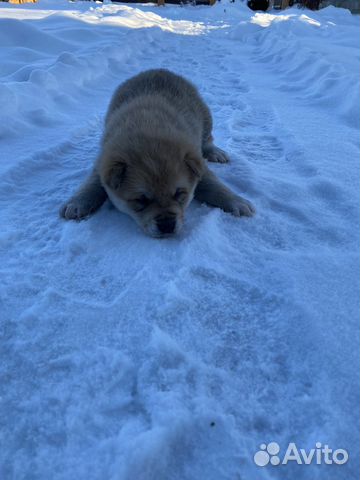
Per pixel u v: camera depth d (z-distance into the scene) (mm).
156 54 1129
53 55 910
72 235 330
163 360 225
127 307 260
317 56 888
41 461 182
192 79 869
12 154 478
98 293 277
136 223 357
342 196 391
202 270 293
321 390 211
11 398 210
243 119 625
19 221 361
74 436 192
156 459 179
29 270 299
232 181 429
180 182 344
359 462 182
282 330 248
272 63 1026
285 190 406
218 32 1568
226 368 226
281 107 672
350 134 546
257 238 338
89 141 543
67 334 244
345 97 656
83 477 175
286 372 224
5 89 561
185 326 249
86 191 375
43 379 219
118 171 337
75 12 1532
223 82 856
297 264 301
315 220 359
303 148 493
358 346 232
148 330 245
